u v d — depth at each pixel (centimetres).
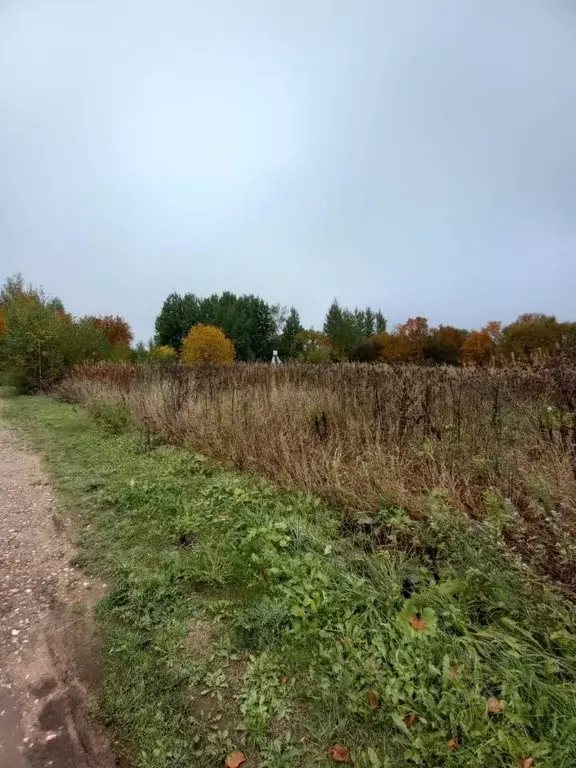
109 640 258
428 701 194
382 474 393
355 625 245
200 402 707
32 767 184
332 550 321
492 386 561
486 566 267
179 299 5062
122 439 721
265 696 212
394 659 219
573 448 365
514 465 380
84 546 372
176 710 209
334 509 393
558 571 259
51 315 1741
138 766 184
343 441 487
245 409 629
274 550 321
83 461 620
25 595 306
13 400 1452
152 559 340
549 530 287
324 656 229
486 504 328
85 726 204
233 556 326
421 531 321
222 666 233
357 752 183
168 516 411
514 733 178
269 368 1076
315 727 195
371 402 545
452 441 441
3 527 419
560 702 187
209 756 186
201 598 289
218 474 507
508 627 233
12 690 224
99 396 1021
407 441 450
